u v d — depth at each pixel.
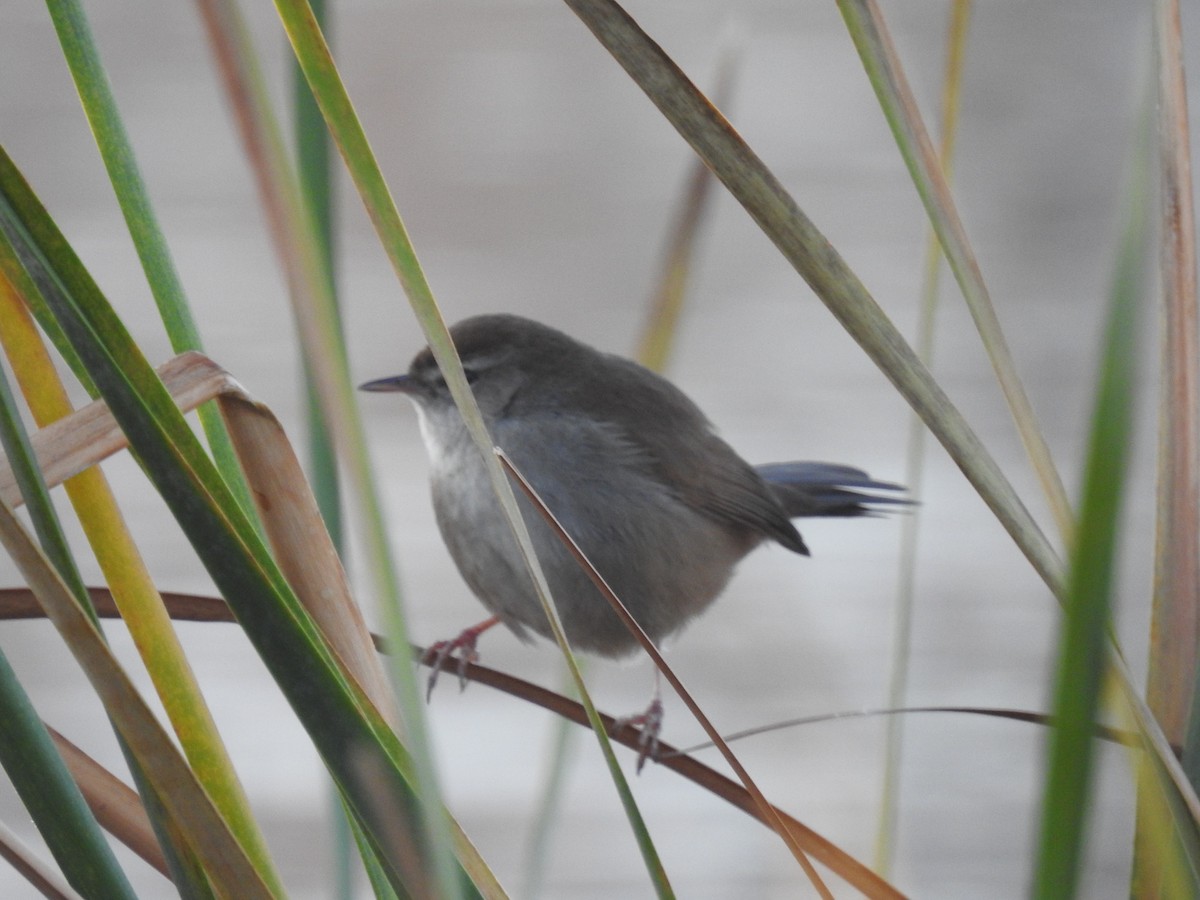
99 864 3.48
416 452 13.58
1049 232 15.29
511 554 8.91
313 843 9.79
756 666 10.45
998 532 12.48
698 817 10.05
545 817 5.36
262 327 13.80
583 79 17.16
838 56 17.11
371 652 4.03
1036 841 2.69
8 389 3.45
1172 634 4.01
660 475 9.27
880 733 9.03
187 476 3.29
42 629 11.40
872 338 3.47
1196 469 4.04
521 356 9.34
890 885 4.36
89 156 15.62
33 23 16.91
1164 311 4.12
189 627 11.87
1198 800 3.27
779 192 3.49
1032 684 10.59
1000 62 16.98
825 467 11.03
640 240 15.08
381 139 16.08
